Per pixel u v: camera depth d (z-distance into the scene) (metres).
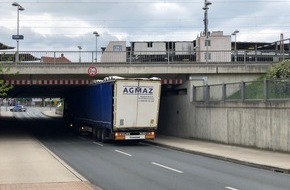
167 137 32.25
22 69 30.58
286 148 19.97
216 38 48.47
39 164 15.88
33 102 167.62
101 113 28.78
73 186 11.12
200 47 48.00
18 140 28.62
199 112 29.27
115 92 26.41
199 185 11.89
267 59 33.41
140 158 19.31
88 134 36.25
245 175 14.05
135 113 26.80
